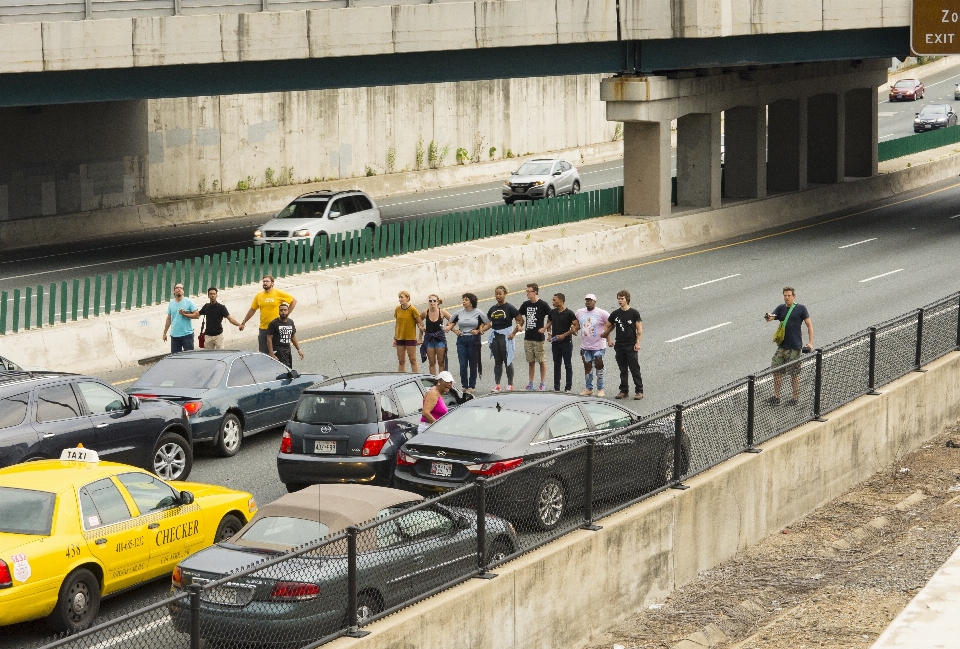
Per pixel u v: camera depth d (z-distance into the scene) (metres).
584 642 15.73
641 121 49.66
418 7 44.34
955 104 110.25
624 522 16.39
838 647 14.93
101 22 39.62
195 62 41.31
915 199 64.56
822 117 63.31
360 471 19.45
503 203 65.88
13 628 14.71
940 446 25.39
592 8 47.25
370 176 71.50
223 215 62.03
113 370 30.61
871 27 49.38
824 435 21.47
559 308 26.69
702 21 47.75
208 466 22.31
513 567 14.55
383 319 36.94
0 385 18.47
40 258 48.25
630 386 27.20
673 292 39.66
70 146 54.97
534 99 82.62
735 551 19.08
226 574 12.71
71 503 14.55
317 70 44.34
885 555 18.97
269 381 24.19
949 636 13.77
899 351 24.83
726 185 57.62
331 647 12.27
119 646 11.04
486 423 17.98
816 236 52.41
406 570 13.38
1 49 38.09
